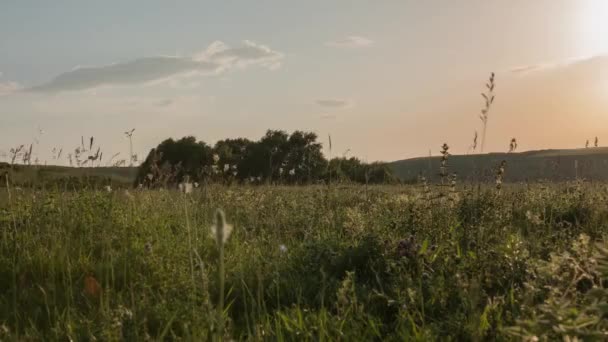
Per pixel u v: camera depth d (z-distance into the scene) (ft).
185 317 12.49
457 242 17.10
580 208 25.46
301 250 18.67
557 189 30.68
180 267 15.34
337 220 24.61
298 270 17.24
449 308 13.16
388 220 21.39
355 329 12.15
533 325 9.09
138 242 19.86
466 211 20.43
